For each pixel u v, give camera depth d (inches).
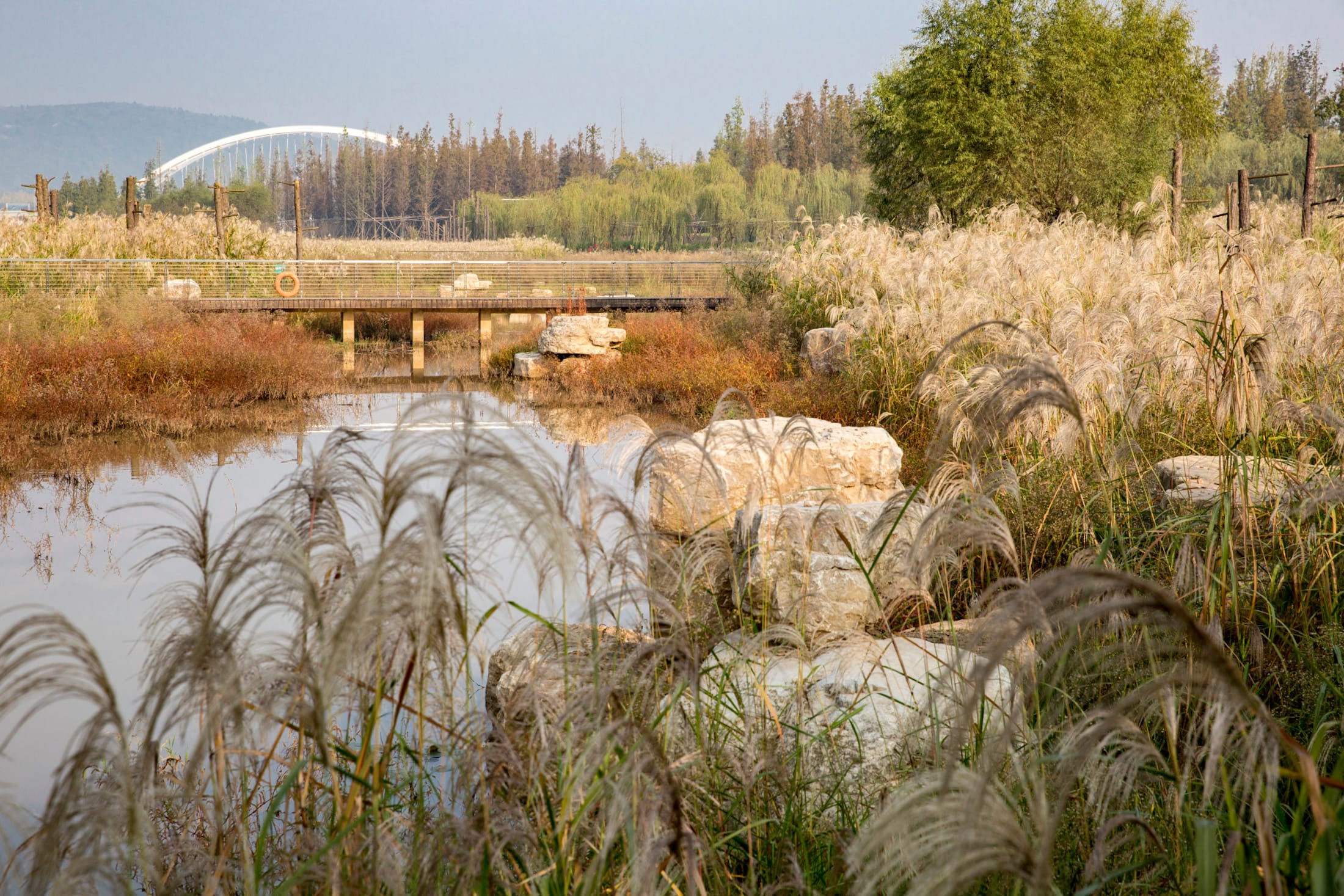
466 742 93.4
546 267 1318.9
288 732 134.6
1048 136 1030.4
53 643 70.6
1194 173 1201.4
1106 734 70.3
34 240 1063.6
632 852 82.1
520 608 98.2
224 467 482.0
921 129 1070.4
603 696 89.9
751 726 110.5
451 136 5147.6
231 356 715.4
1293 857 71.2
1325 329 259.1
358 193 5526.6
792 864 95.2
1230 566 139.4
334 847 86.8
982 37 1032.2
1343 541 155.1
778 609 143.5
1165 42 1101.1
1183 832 93.8
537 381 829.2
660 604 104.5
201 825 111.6
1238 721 74.1
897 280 505.0
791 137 4370.1
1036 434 207.9
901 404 421.4
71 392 567.2
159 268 1053.8
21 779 172.2
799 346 676.7
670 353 758.5
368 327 1218.0
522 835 85.4
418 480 76.6
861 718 130.9
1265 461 171.2
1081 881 95.2
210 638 79.5
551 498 83.7
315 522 101.1
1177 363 244.5
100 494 421.7
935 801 64.5
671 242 3161.9
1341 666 124.1
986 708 112.4
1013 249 487.5
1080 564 143.1
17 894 80.4
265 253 1246.9
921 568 113.4
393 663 90.5
